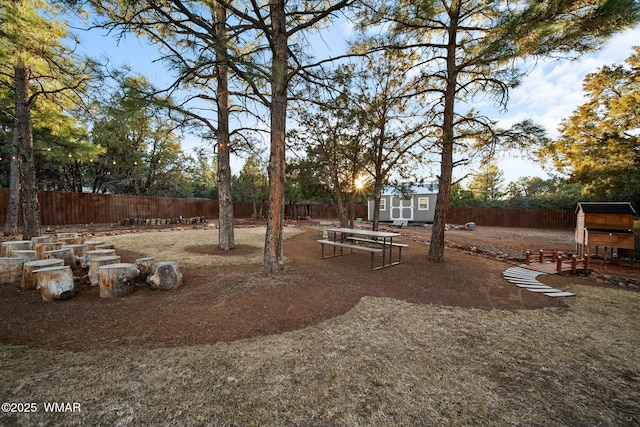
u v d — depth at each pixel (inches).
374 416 75.3
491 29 211.5
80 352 103.0
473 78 286.7
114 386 84.4
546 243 492.7
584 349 117.6
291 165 454.3
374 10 216.2
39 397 78.7
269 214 204.4
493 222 924.0
